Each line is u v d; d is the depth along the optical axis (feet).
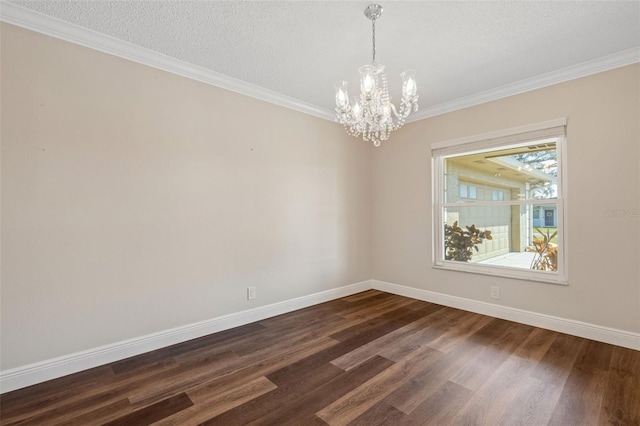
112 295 7.33
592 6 6.03
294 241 11.20
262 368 7.00
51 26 6.48
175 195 8.34
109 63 7.30
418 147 12.34
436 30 6.84
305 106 11.44
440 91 10.23
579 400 5.71
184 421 5.22
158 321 8.04
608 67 8.06
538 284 9.36
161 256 8.09
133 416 5.35
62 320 6.68
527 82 9.34
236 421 5.22
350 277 13.24
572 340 8.34
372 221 14.05
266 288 10.37
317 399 5.82
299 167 11.41
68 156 6.77
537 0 5.87
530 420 5.19
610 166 8.09
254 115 10.09
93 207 7.08
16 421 5.23
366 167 13.94
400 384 6.31
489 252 10.62
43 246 6.47
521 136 9.58
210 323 9.00
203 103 8.90
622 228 7.93
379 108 6.46
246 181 9.87
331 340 8.52
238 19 6.46
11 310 6.13
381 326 9.54
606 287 8.17
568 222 8.76
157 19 6.47
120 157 7.45
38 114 6.42
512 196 10.07
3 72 6.07
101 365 7.12
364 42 7.37
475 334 8.85
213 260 9.08
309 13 6.27
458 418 5.25
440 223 11.87
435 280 11.92
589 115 8.39
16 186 6.20
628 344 7.80
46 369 6.46
